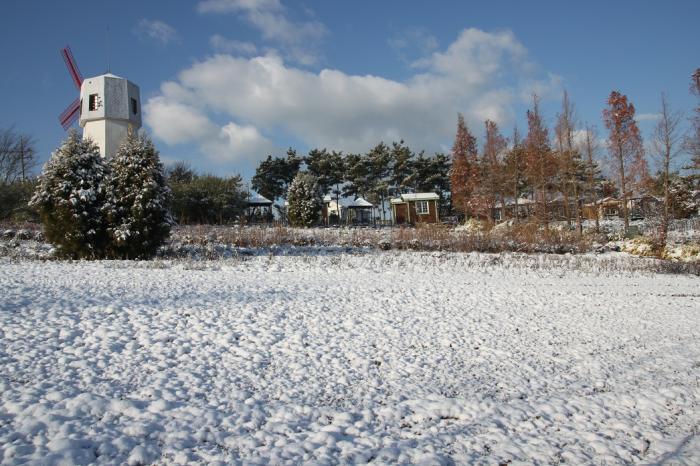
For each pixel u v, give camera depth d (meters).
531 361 7.88
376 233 27.88
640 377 7.20
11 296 9.80
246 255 20.70
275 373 6.75
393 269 18.03
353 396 6.11
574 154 38.16
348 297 12.18
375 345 8.36
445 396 6.24
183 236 23.58
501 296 13.23
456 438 5.02
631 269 19.98
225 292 11.85
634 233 32.47
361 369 7.13
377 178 67.69
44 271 13.73
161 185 18.86
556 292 14.16
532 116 41.19
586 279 17.27
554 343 9.00
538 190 41.44
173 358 7.05
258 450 4.54
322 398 5.99
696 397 6.38
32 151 48.78
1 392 5.35
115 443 4.40
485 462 4.53
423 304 11.82
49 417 4.75
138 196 17.73
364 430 5.14
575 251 26.72
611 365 7.75
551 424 5.48
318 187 42.38
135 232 17.75
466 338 9.08
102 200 18.19
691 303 13.37
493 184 45.16
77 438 4.43
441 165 67.94
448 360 7.78
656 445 4.97
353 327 9.41
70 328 7.95
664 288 15.90
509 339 9.15
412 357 7.81
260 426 5.10
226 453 4.45
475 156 51.72
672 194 37.34
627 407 6.04
